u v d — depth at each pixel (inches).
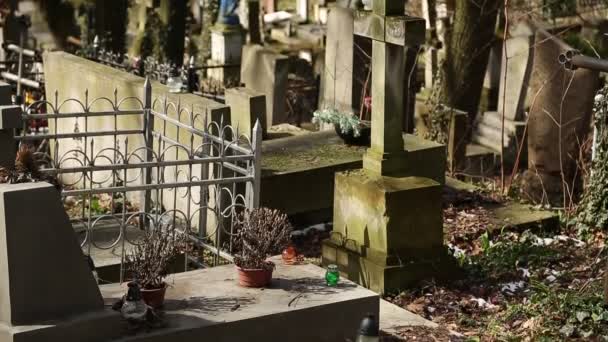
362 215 449.1
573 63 413.4
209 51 1061.8
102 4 979.3
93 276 336.8
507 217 535.5
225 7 1039.0
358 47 657.6
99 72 563.2
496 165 824.9
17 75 741.9
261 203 507.2
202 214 458.3
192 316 352.5
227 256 443.5
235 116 628.7
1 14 955.3
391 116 445.4
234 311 358.0
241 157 430.9
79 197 567.2
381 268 437.7
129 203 547.8
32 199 322.3
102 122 564.7
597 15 931.3
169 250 366.6
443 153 542.9
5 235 320.2
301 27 1125.7
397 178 448.1
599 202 526.9
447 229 518.3
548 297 426.3
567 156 642.8
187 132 503.5
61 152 597.9
